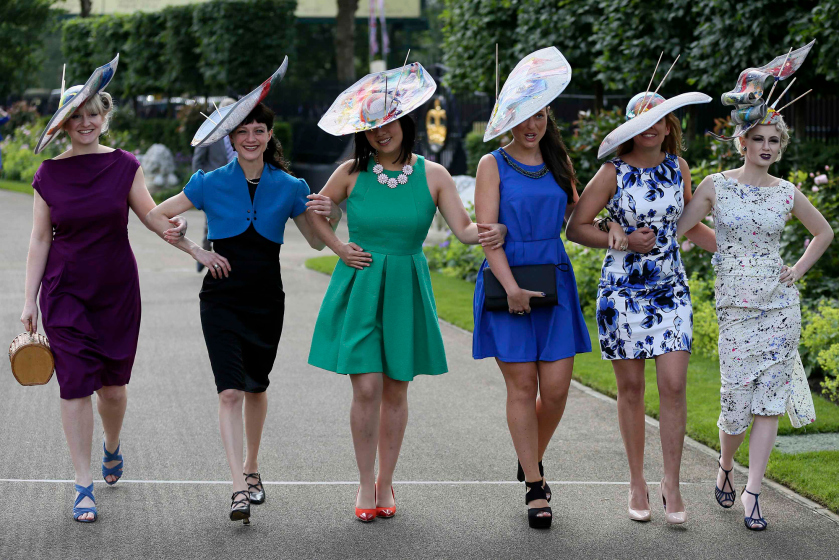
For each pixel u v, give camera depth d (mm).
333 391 7855
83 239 5137
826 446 6219
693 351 9016
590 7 16125
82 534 4824
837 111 16734
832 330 7816
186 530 4906
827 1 11000
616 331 5105
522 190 5066
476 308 5246
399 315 5121
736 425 5113
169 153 27875
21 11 37656
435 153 26625
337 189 5211
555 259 5137
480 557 4617
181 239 5086
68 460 5992
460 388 8031
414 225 5121
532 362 5082
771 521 5074
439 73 27703
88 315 5180
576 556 4625
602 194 5125
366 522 5070
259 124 5094
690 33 14062
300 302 12000
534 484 5047
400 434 5188
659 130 5012
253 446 5371
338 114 5121
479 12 18562
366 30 45125
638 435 5137
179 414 7102
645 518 5082
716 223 5164
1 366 8477
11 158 30938
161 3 41344
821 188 9461
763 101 5016
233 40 28000
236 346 5094
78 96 4965
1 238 17641
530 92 4938
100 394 5332
